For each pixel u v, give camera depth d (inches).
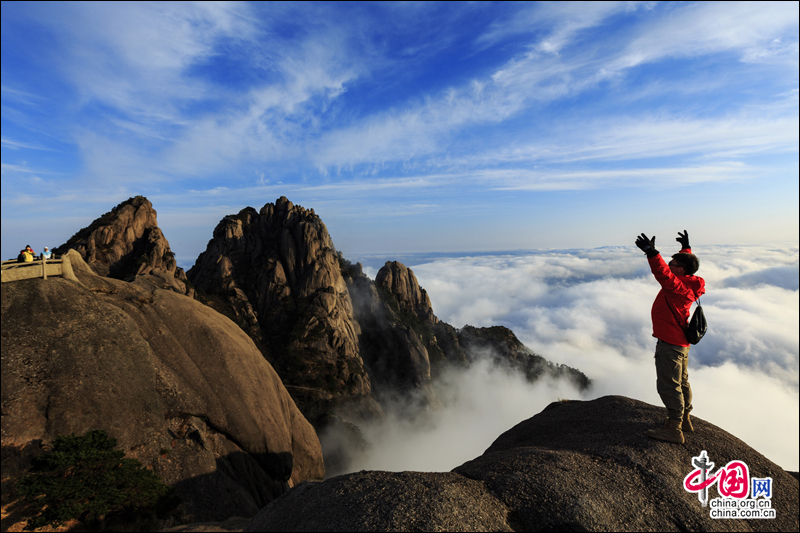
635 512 231.3
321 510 239.9
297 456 900.0
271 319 4626.0
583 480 255.3
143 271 3373.5
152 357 693.3
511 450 319.6
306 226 5147.6
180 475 627.5
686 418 301.6
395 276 6525.6
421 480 259.6
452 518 221.1
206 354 768.3
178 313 788.6
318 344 4389.8
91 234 3499.0
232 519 475.5
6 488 491.8
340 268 5536.4
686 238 278.1
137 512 517.7
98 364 608.7
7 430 512.7
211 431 713.0
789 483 251.6
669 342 278.1
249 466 737.0
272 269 4894.2
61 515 439.8
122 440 592.1
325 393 3929.6
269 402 813.9
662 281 262.5
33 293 621.9
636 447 286.4
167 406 674.8
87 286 732.7
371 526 216.5
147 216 3951.8
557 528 221.6
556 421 378.6
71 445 480.4
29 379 551.8
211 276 4891.7
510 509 238.5
